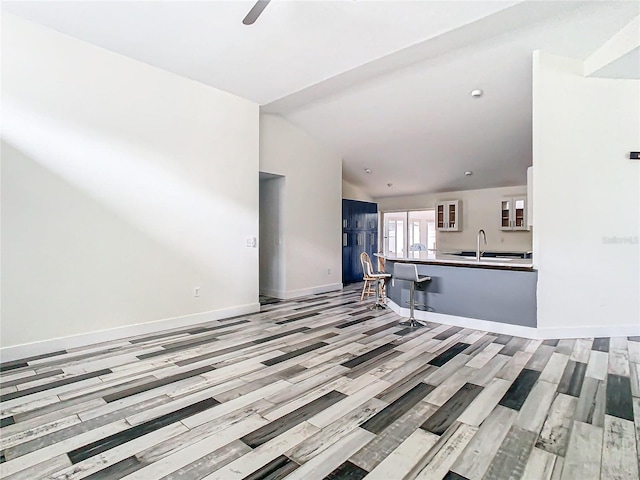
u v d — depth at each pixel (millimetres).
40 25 3273
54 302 3400
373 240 9234
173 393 2553
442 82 4625
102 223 3707
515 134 5750
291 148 6371
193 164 4477
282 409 2314
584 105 3928
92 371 2953
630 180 3979
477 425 2119
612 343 3719
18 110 3172
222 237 4812
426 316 4730
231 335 4020
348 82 4754
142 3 2971
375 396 2496
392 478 1665
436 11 3131
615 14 3229
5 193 3117
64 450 1885
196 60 3934
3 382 2730
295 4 2986
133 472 1711
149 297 4094
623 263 3988
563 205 3904
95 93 3635
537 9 3152
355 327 4379
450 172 7410
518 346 3617
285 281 6371
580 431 2059
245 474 1694
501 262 4348
